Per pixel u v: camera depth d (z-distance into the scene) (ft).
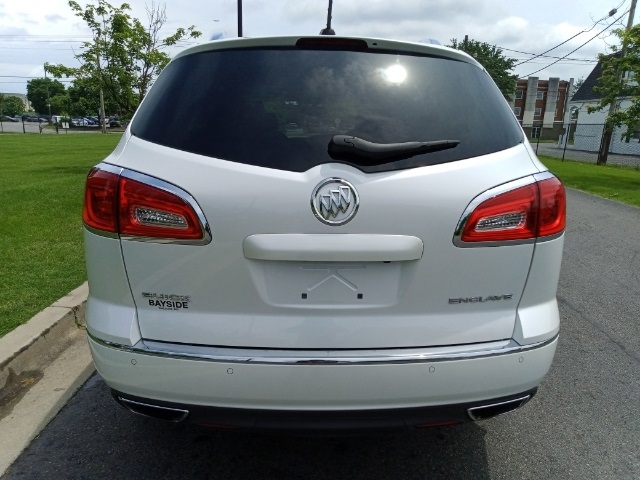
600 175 54.13
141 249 6.00
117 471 7.61
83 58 44.55
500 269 6.18
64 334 11.57
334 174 5.81
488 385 6.16
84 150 66.44
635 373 10.84
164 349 5.98
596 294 15.67
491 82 7.37
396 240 5.88
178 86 6.68
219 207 5.82
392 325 6.08
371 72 6.64
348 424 6.05
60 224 20.67
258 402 5.92
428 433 8.71
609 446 8.43
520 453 8.24
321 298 6.02
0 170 40.06
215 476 7.55
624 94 55.11
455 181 5.99
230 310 6.03
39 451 8.02
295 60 6.67
